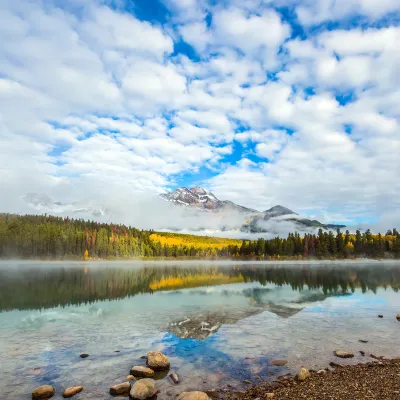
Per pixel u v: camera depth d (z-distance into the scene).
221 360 16.45
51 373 14.68
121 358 16.77
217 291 45.84
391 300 36.56
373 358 16.53
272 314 28.50
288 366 15.48
